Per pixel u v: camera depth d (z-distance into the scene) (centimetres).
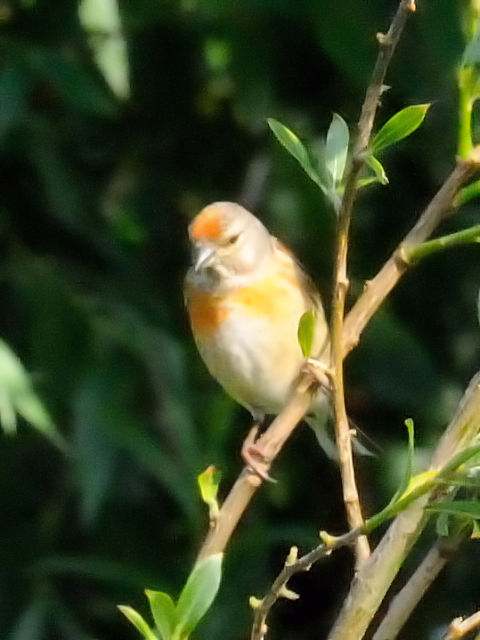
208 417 557
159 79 566
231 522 528
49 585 559
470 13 525
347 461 525
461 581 563
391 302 565
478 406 523
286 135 525
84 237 561
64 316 556
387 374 561
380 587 524
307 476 564
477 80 524
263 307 553
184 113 567
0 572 559
